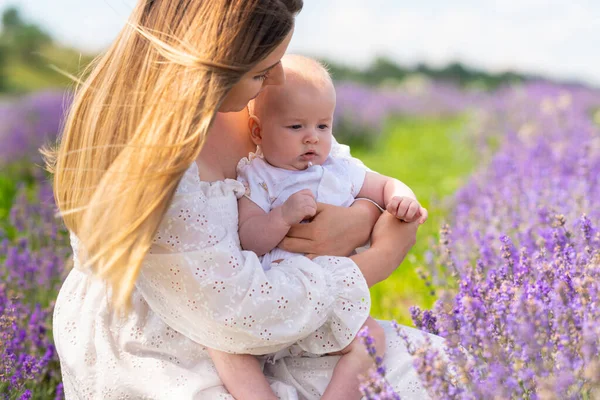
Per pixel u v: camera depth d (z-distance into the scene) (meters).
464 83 23.97
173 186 1.89
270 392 2.05
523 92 11.36
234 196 2.25
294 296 2.03
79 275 2.35
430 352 1.79
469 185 5.49
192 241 1.99
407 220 2.28
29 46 18.73
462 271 3.36
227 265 2.00
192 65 1.89
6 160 8.43
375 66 24.72
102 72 2.13
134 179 1.87
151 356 2.15
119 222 1.89
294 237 2.28
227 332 2.00
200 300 1.99
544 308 1.92
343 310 2.07
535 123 8.97
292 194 2.25
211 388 2.08
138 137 1.92
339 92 12.78
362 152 11.17
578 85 16.89
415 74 24.91
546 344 1.84
